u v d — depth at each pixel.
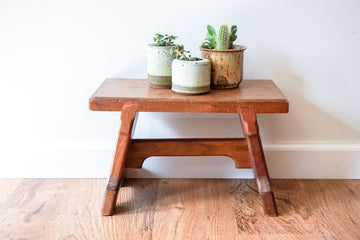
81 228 1.36
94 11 1.57
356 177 1.71
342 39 1.59
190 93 1.39
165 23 1.58
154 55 1.44
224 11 1.57
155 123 1.68
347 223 1.39
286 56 1.61
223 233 1.33
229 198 1.56
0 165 1.70
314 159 1.70
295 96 1.65
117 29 1.59
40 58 1.61
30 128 1.68
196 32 1.59
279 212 1.46
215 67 1.45
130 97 1.37
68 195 1.57
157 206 1.50
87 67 1.62
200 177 1.71
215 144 1.48
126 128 1.39
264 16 1.57
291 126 1.68
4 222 1.38
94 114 1.67
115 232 1.34
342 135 1.69
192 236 1.32
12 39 1.59
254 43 1.60
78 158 1.69
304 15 1.57
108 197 1.42
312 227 1.37
